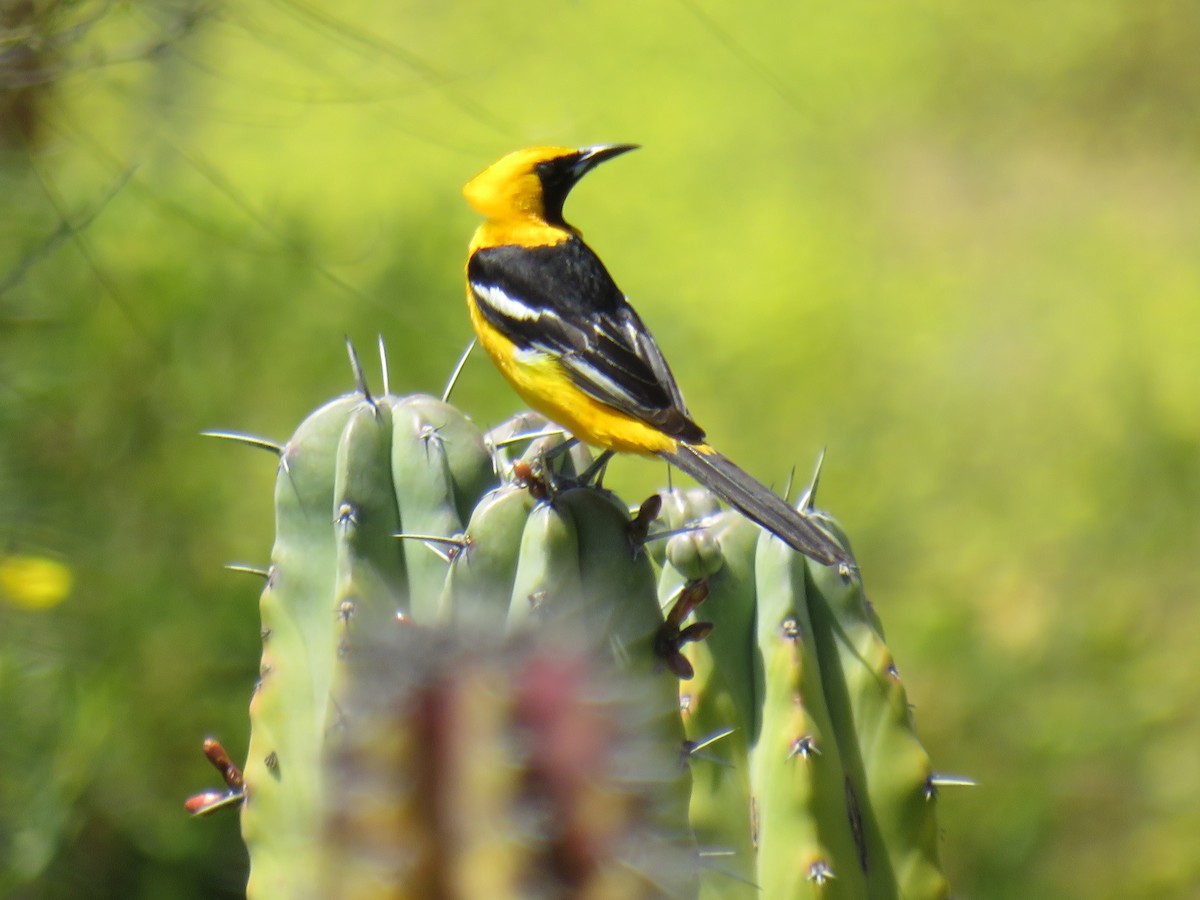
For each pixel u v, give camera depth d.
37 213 11.16
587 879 2.93
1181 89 25.95
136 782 10.37
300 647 5.29
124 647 10.45
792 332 19.20
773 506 5.87
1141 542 15.20
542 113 24.25
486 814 2.84
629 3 27.97
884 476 16.56
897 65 27.20
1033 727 12.27
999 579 15.06
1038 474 16.77
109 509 11.17
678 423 7.32
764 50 27.97
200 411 11.98
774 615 5.71
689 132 25.11
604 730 3.00
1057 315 20.67
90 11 10.11
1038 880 11.38
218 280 12.38
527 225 8.18
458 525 5.33
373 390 12.77
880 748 5.79
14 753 9.48
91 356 11.40
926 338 19.98
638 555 4.74
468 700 2.86
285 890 5.18
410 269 13.34
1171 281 21.73
